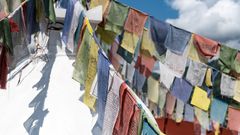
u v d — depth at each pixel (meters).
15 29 3.26
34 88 3.31
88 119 3.08
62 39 3.24
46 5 3.19
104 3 3.62
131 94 2.20
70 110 3.15
